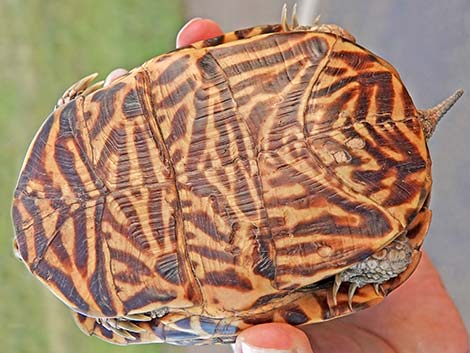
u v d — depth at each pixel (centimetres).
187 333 23
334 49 22
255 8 42
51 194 23
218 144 22
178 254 22
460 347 29
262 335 22
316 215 22
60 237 23
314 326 28
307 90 22
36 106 50
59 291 22
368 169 22
